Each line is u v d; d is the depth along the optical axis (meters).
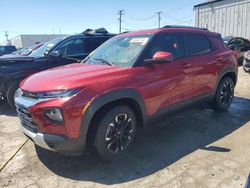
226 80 5.27
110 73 3.37
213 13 18.72
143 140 4.11
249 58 9.71
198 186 2.88
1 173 3.30
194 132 4.39
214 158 3.47
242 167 3.22
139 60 3.66
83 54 6.66
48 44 6.74
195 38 4.66
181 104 4.27
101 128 3.21
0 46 23.03
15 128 4.84
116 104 3.39
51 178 3.16
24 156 3.71
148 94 3.64
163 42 4.07
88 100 3.02
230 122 4.80
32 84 3.35
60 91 3.00
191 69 4.32
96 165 3.41
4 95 5.95
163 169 3.26
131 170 3.27
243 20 16.70
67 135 2.98
